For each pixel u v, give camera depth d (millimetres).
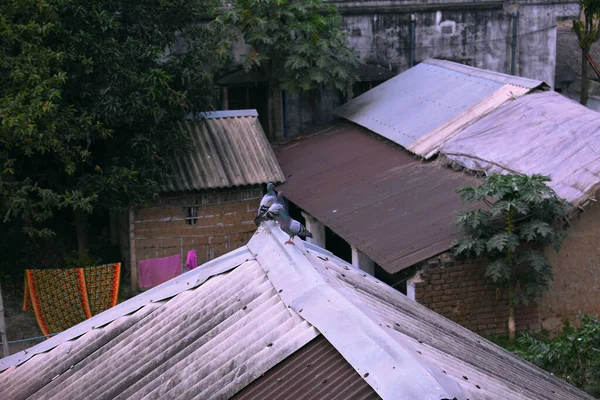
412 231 15930
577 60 30469
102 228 21828
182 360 7004
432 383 5422
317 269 7559
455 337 8234
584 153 15859
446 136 19297
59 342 8688
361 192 18688
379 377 5688
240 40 24547
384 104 23375
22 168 18062
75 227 21109
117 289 15742
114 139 18547
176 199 19266
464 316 15391
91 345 8211
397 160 19906
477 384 6117
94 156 19281
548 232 14070
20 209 15727
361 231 16656
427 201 17047
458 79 22328
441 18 26219
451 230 15453
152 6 18344
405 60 26297
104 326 8578
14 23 16203
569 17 27047
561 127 17156
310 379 6062
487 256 15172
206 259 19922
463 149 18250
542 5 26734
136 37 18312
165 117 18422
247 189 19953
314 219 19094
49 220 20812
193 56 18859
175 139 18656
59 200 16156
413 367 5629
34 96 15141
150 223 19188
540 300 15938
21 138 14914
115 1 17516
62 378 7828
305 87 23047
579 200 14703
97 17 16641
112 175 17141
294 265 7688
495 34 26734
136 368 7328
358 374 5910
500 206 14312
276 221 7957
